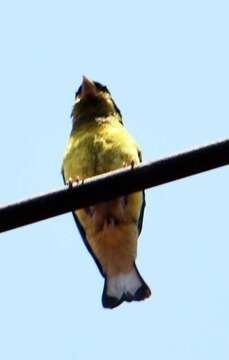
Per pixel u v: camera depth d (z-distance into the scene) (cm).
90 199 677
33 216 667
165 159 672
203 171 673
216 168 671
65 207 674
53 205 670
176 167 672
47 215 670
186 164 670
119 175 676
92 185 675
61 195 670
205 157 666
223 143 664
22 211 665
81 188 673
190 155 668
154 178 674
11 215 663
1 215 662
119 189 677
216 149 664
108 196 679
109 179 675
